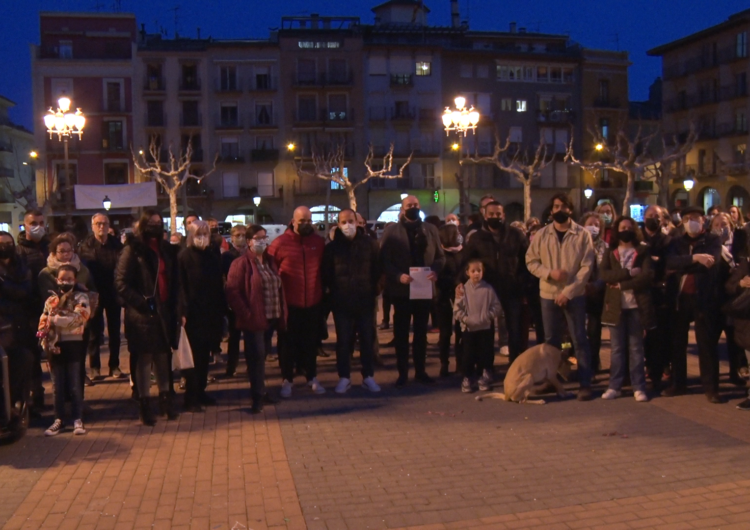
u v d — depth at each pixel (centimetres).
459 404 795
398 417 745
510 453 621
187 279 784
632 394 821
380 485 553
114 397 860
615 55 5922
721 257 808
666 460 595
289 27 5669
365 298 859
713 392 773
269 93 5466
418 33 5700
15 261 721
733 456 602
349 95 5541
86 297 721
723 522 477
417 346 899
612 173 5919
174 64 5381
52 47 5325
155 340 729
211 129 5441
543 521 484
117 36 5381
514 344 880
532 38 5875
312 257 854
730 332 847
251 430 707
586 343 805
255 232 786
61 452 648
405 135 5603
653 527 472
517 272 870
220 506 518
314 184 5528
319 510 508
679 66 5525
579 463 593
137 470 596
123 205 3142
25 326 705
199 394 806
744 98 4909
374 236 1155
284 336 844
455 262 962
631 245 789
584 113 5853
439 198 5609
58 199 5216
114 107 5341
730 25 4947
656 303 828
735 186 5016
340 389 853
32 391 785
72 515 507
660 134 6131
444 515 496
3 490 557
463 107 2297
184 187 4741
